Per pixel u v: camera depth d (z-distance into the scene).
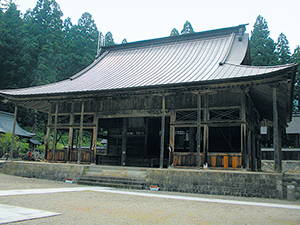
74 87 20.52
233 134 22.31
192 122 17.66
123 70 23.52
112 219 7.05
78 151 19.80
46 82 49.06
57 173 18.42
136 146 26.67
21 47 53.97
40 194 11.03
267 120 27.56
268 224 7.11
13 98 21.38
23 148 40.28
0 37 50.88
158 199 11.05
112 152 27.44
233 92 16.86
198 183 14.14
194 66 19.80
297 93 51.75
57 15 66.81
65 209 8.10
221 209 9.16
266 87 15.41
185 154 17.39
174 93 16.81
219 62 18.27
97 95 19.28
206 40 25.16
